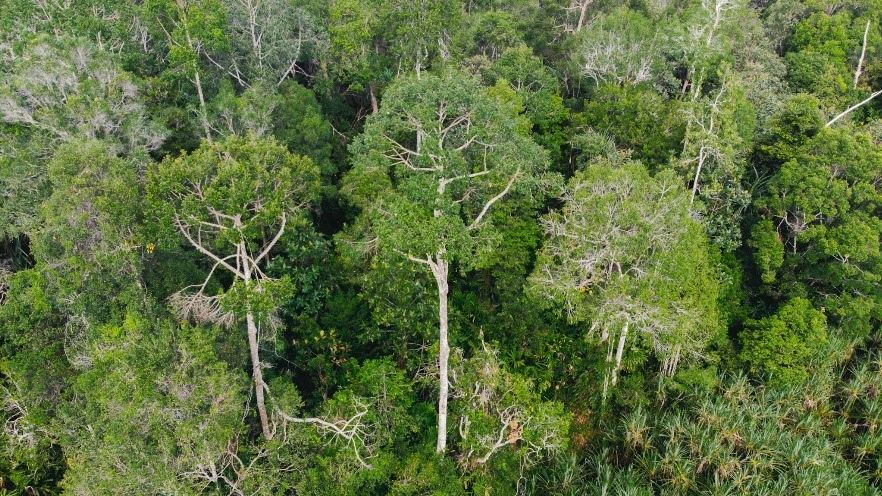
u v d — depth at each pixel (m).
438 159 20.53
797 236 33.09
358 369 25.81
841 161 31.42
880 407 29.84
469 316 29.36
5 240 28.58
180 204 20.27
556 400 28.70
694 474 26.33
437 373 24.64
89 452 18.95
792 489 25.48
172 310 20.73
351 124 43.19
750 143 33.72
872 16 47.03
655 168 33.94
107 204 19.44
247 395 22.17
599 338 29.98
